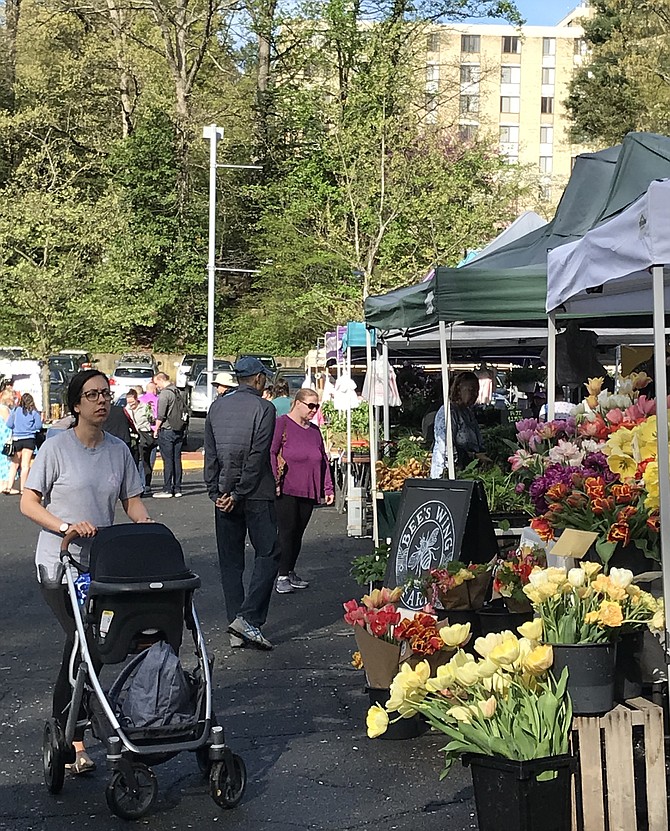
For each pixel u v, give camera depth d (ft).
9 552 44.47
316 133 130.93
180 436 64.80
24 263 113.70
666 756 16.53
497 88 336.70
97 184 159.84
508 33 335.47
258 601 27.86
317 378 91.86
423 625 19.74
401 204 119.24
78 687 17.03
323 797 17.70
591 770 14.57
